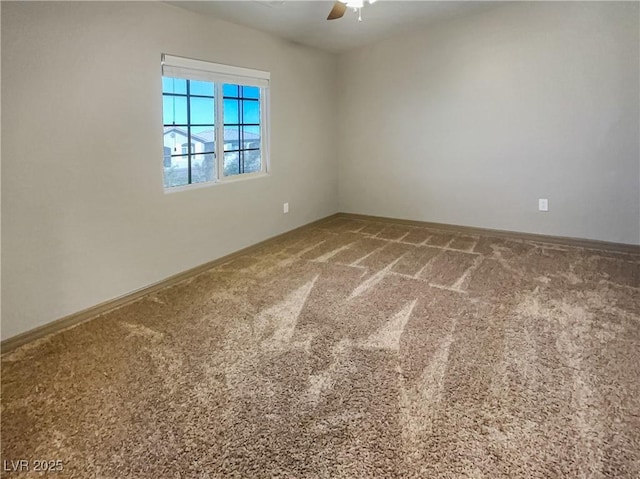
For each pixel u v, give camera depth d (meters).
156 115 3.17
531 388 1.98
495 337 2.46
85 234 2.77
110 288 2.97
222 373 2.14
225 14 3.52
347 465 1.54
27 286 2.48
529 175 4.52
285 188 4.80
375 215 5.66
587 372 2.10
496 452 1.59
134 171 3.04
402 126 5.24
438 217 5.18
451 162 4.97
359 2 2.85
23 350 2.39
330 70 5.44
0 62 2.25
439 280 3.40
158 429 1.74
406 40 5.02
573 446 1.62
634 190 4.04
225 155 4.03
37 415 1.83
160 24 3.11
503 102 4.54
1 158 2.30
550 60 4.22
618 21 3.87
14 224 2.39
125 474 1.51
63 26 2.51
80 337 2.53
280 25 4.00
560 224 4.44
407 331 2.55
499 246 4.36
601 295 3.05
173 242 3.43
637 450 1.59
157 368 2.19
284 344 2.42
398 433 1.70
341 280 3.43
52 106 2.50
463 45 4.66
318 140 5.33
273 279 3.48
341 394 1.96
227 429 1.74
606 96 4.02
